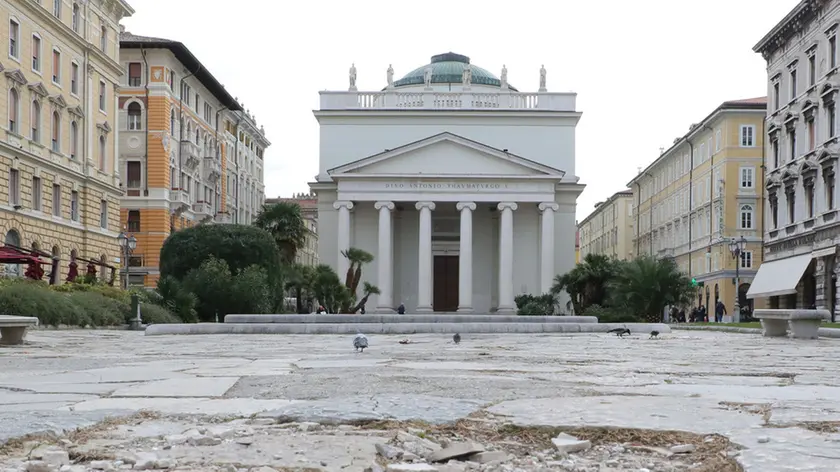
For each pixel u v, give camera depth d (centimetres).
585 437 459
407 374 859
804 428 466
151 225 6538
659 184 9900
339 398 612
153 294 3825
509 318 3212
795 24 5141
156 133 6569
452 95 6669
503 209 6159
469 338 2300
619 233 11806
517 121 6556
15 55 4434
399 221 6594
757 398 623
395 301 6531
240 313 4081
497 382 757
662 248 9588
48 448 419
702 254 7988
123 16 6056
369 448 417
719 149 7525
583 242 15262
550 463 399
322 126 6575
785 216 5381
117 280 5700
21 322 1794
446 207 6544
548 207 6159
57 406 580
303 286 5034
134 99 6575
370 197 6159
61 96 4922
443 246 6794
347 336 2525
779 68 5525
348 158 6556
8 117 4344
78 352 1479
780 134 5503
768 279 5494
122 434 462
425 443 433
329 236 6412
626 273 4675
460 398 612
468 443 422
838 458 379
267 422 503
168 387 717
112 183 5762
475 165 6209
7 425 479
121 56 6594
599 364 1093
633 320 4600
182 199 6794
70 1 5141
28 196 4541
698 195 8181
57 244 4881
